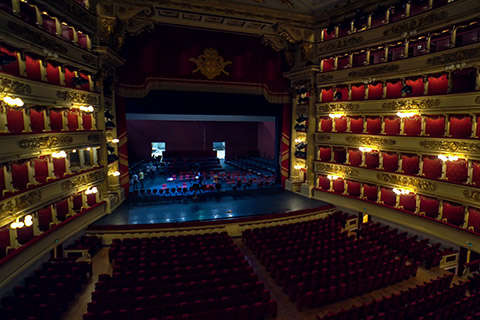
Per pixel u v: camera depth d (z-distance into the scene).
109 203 18.38
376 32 18.12
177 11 18.64
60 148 13.67
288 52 22.59
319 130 22.45
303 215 19.88
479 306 10.89
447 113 15.45
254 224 18.53
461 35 15.93
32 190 11.89
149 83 20.88
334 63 20.86
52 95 13.21
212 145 37.91
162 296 10.27
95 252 15.88
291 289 11.71
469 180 14.84
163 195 22.77
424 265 15.20
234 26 21.12
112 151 18.77
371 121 19.66
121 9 17.45
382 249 15.03
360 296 12.26
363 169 19.73
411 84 17.45
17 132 11.26
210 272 12.12
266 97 23.75
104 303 9.92
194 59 21.67
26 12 12.59
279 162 26.95
